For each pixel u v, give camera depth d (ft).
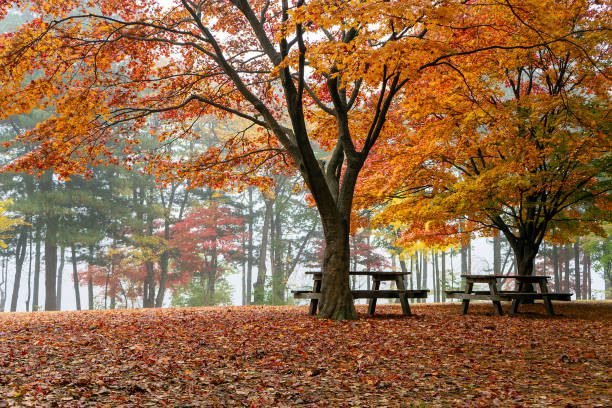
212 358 22.82
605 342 27.86
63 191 116.16
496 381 19.58
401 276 41.37
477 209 47.32
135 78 45.11
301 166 38.24
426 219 50.57
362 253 121.90
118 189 122.83
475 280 44.47
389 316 40.88
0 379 18.31
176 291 138.31
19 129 117.39
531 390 18.34
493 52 44.14
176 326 33.40
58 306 132.67
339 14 28.58
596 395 17.57
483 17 41.01
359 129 47.47
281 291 118.42
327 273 37.68
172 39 45.42
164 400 16.74
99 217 123.85
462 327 33.55
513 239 55.16
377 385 19.04
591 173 45.80
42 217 116.78
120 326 33.63
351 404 16.75
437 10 28.99
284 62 32.37
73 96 39.42
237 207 138.21
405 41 30.55
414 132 51.52
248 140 52.11
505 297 41.60
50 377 18.93
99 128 43.24
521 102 45.03
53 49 38.32
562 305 59.77
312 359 23.07
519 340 28.40
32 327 33.45
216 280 138.10
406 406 16.55
